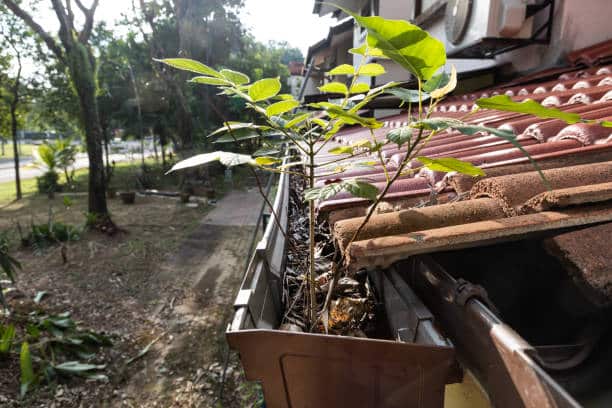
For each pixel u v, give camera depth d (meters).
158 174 23.11
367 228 1.07
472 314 0.84
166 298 7.04
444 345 0.83
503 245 1.27
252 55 25.95
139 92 21.14
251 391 4.61
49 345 5.27
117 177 22.44
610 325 0.97
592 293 0.85
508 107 0.74
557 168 1.33
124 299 6.98
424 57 0.74
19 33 14.88
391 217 1.10
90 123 10.98
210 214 13.52
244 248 9.83
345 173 1.96
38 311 6.21
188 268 8.49
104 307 6.67
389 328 1.30
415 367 0.83
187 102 17.89
